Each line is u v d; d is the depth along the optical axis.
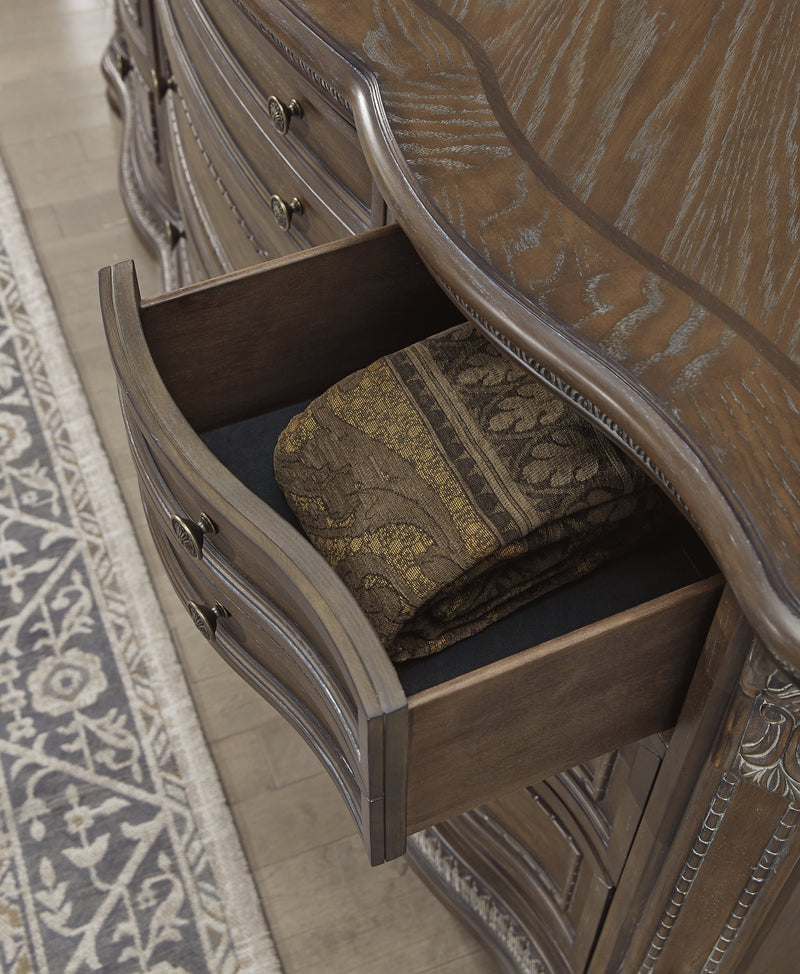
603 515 0.73
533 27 0.80
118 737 1.31
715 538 0.57
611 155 0.72
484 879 1.14
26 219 1.82
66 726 1.32
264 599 0.71
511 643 0.75
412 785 0.66
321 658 0.68
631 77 0.76
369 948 1.18
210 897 1.20
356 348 0.89
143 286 1.75
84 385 1.63
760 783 0.70
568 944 1.06
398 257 0.83
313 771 1.29
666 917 0.88
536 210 0.69
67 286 1.74
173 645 1.38
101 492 1.51
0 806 1.26
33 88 2.01
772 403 0.60
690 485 0.58
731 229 0.68
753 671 0.62
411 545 0.72
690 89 0.76
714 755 0.70
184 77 1.22
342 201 0.95
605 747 0.74
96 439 1.57
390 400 0.78
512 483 0.72
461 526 0.72
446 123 0.74
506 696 0.63
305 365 0.89
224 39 1.03
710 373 0.61
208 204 1.33
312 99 0.89
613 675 0.67
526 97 0.75
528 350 0.63
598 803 0.88
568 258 0.66
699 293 0.65
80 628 1.39
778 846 0.77
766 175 0.71
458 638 0.74
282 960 1.17
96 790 1.27
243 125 1.07
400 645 0.73
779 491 0.57
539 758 0.71
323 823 1.26
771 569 0.55
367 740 0.59
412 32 0.80
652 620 0.63
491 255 0.66
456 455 0.74
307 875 1.22
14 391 1.62
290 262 0.80
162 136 1.58
